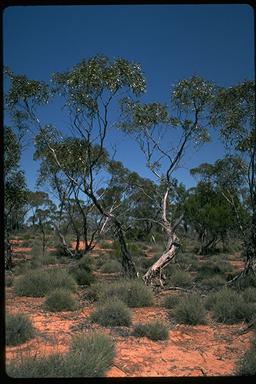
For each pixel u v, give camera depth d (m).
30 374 6.40
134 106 17.94
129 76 15.29
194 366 7.82
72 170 20.42
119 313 10.70
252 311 11.16
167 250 17.06
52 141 20.92
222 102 17.64
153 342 9.33
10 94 17.78
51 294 12.73
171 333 10.12
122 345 8.95
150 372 7.45
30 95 17.70
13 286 16.52
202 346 9.15
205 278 19.03
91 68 15.30
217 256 32.25
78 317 11.50
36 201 35.12
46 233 51.09
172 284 17.36
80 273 18.38
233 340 9.63
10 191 22.19
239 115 17.39
